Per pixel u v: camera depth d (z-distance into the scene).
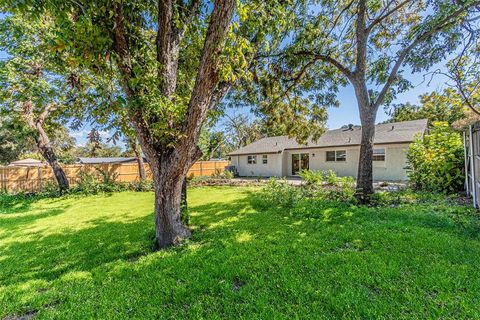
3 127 10.76
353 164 14.37
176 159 3.77
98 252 3.90
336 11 7.61
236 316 2.08
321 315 2.03
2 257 3.78
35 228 5.56
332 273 2.70
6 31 7.48
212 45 3.20
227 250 3.57
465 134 6.80
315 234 4.12
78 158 29.17
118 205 8.27
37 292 2.68
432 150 7.96
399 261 2.89
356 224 4.57
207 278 2.76
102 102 3.63
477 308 2.00
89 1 2.76
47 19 5.64
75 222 6.04
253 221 5.24
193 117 3.51
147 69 3.49
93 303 2.39
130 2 3.25
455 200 6.32
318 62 8.27
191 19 4.31
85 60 2.80
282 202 6.91
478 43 6.75
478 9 6.02
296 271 2.80
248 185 12.65
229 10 3.10
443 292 2.24
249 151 20.09
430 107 17.08
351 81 7.39
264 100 7.99
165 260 3.33
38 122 11.31
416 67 6.92
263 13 4.16
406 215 4.98
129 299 2.42
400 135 12.76
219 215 6.02
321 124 8.83
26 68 8.27
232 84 4.37
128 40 3.42
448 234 3.77
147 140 3.75
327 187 9.60
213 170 19.62
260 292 2.41
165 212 3.98
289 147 17.44
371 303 2.13
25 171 12.23
